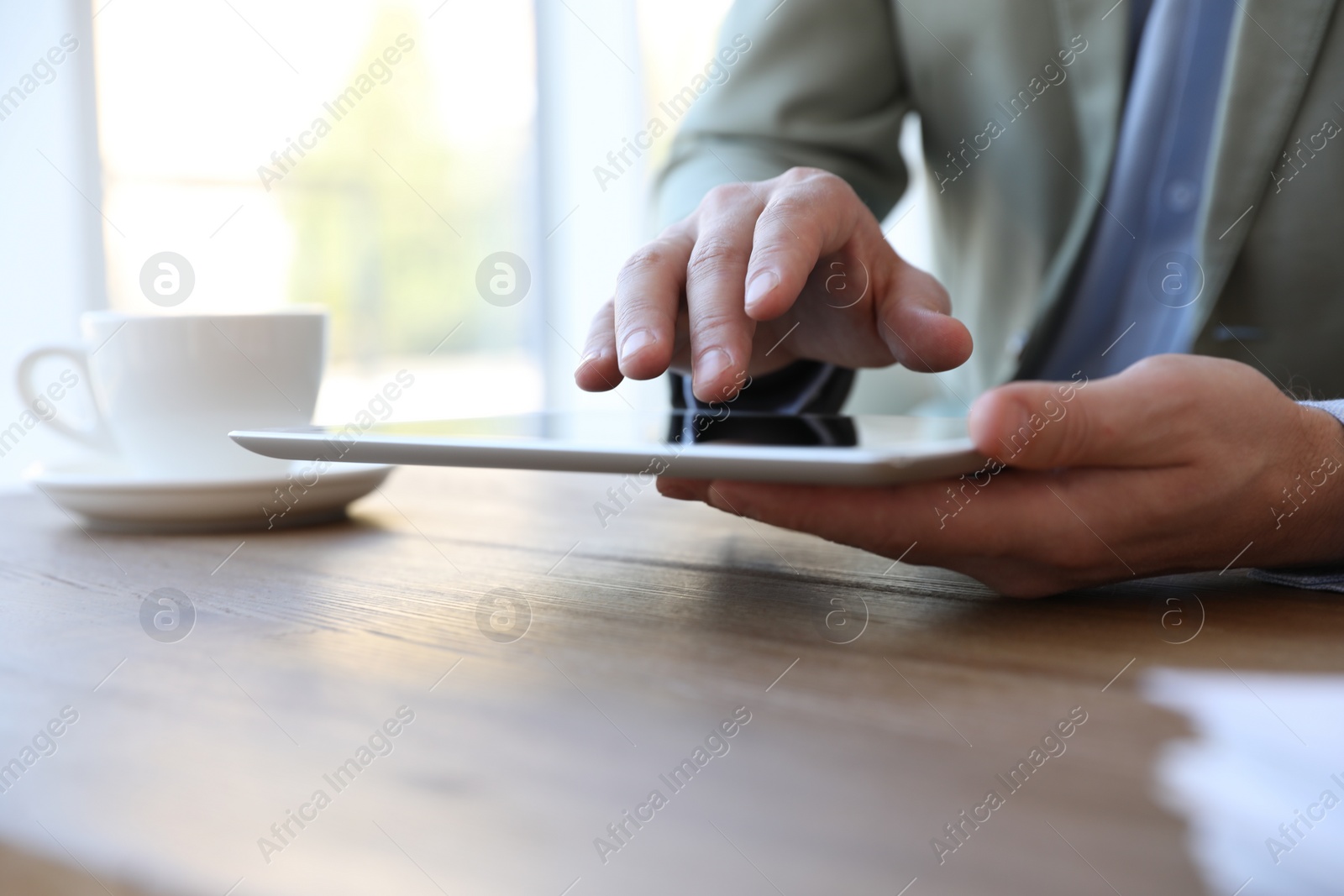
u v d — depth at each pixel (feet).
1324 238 2.78
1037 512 1.25
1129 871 0.58
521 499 2.47
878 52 3.77
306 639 1.16
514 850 0.62
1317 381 2.88
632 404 10.91
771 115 3.47
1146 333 3.34
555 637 1.16
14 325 7.48
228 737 0.83
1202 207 2.91
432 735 0.83
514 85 13.37
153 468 2.17
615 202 12.72
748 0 3.75
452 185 14.89
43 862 0.64
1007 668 1.02
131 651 1.11
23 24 7.73
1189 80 3.26
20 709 0.91
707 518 2.15
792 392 2.35
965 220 3.91
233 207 9.61
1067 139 3.50
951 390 4.37
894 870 0.59
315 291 16.06
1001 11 3.51
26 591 1.44
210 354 2.03
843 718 0.87
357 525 2.08
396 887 0.58
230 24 9.45
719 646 1.11
